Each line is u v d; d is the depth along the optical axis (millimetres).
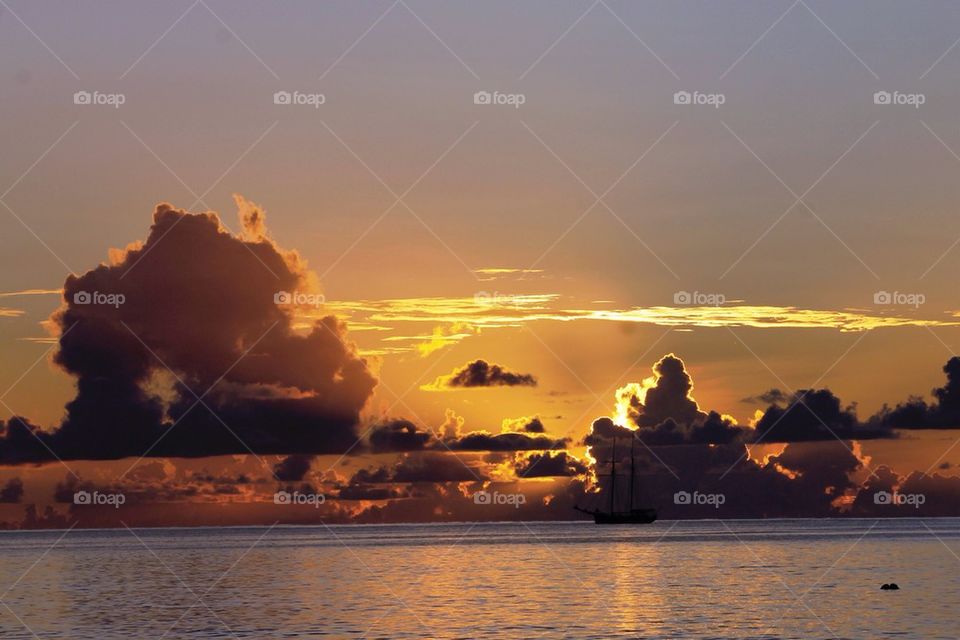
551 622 90312
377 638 81438
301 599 112562
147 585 138375
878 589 120312
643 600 109000
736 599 109750
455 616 94812
